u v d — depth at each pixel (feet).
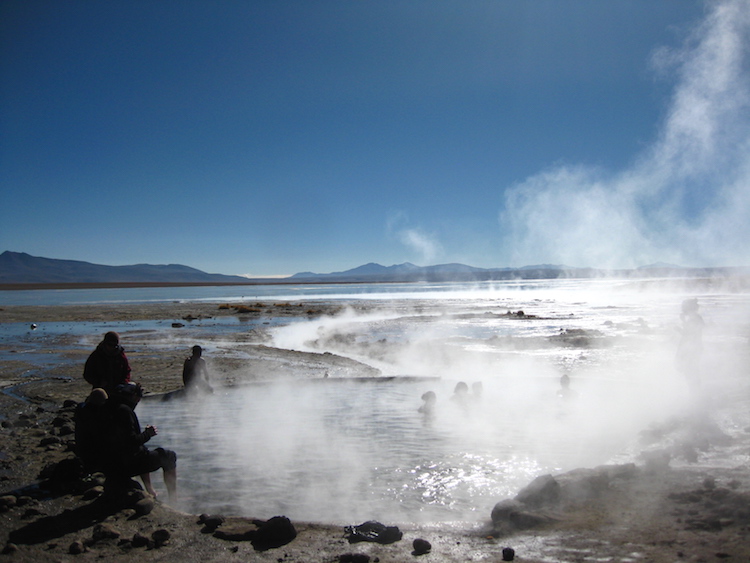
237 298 236.22
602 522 14.07
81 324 101.96
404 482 19.03
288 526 14.05
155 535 14.12
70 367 48.03
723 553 11.51
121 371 21.02
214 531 14.61
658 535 12.91
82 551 13.35
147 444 24.26
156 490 18.97
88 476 19.45
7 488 18.34
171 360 52.80
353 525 14.82
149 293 322.96
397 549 13.15
